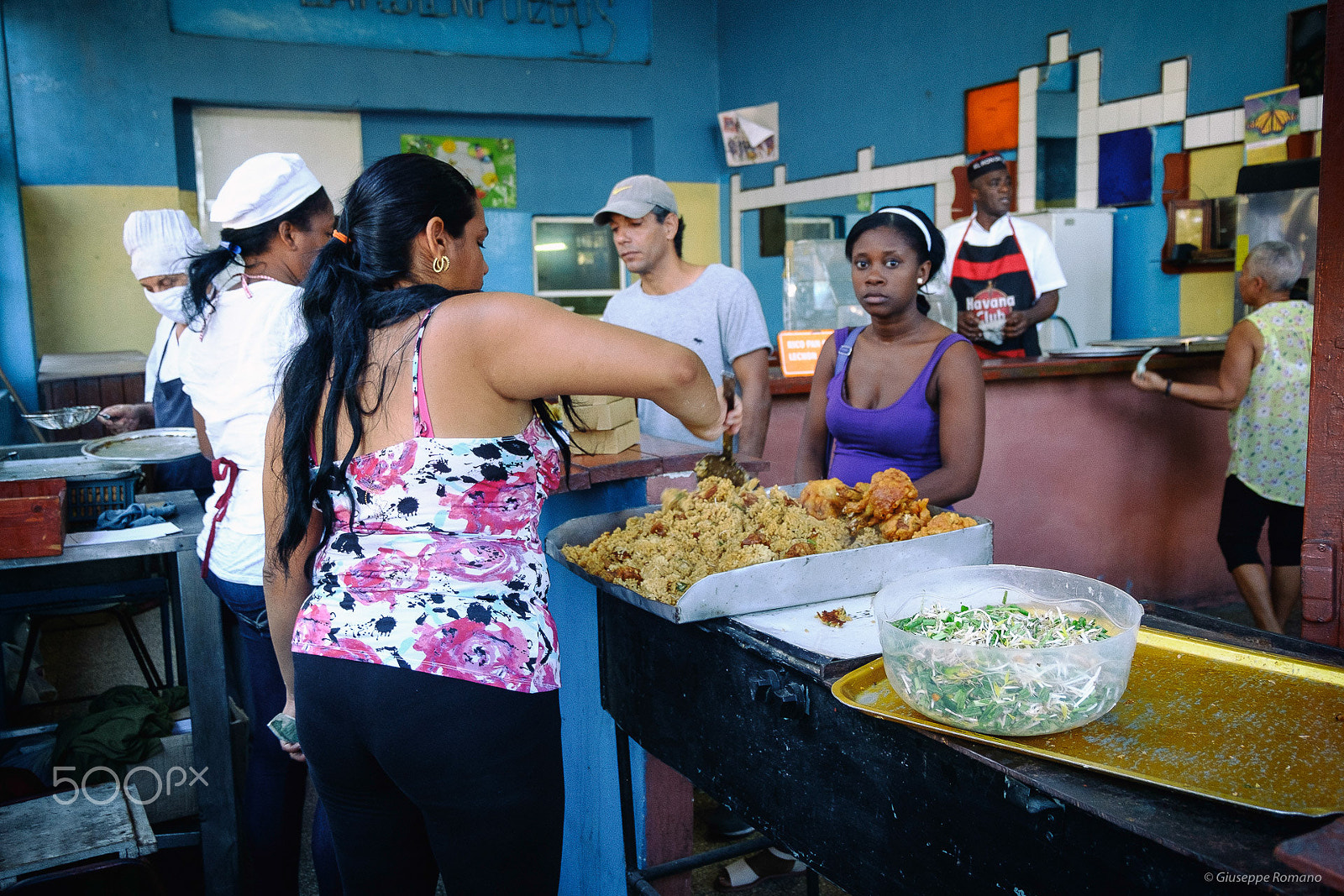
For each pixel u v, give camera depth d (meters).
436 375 1.17
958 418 2.03
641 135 7.82
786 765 1.26
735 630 1.34
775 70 7.07
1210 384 4.03
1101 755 0.95
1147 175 4.58
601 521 1.79
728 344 2.89
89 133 6.26
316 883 2.39
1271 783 0.88
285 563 1.31
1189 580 4.18
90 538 2.08
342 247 1.28
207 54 6.45
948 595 1.25
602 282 8.08
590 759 2.04
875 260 2.09
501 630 1.19
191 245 2.79
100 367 4.99
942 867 1.04
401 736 1.16
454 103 7.12
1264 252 3.30
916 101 5.83
